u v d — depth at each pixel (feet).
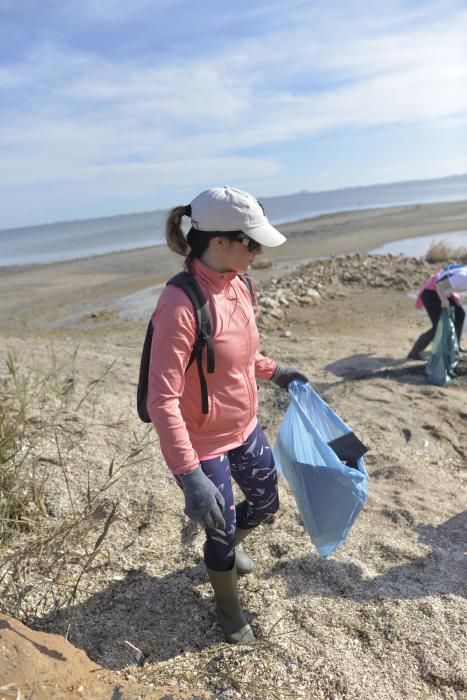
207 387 7.56
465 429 16.58
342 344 27.78
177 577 9.47
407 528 11.12
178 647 8.20
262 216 7.38
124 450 13.52
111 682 7.39
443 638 8.27
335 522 8.90
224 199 7.11
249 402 8.09
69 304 49.85
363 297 40.29
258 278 52.75
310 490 8.93
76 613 8.59
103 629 8.39
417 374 22.25
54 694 6.81
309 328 32.42
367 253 68.90
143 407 7.73
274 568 9.79
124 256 93.04
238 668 7.79
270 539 10.52
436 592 9.21
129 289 54.90
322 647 8.11
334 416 9.55
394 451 14.79
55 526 10.29
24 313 47.34
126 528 10.64
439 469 14.07
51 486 11.44
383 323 32.86
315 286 43.21
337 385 20.13
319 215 176.76
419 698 7.40
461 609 8.83
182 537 10.53
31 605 8.61
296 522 11.09
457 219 102.94
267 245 7.30
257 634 8.39
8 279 75.66
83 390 17.33
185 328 7.06
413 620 8.59
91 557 8.65
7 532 9.75
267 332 31.60
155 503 11.43
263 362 9.29
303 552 10.12
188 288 7.18
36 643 7.47
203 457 7.80
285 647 8.10
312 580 9.45
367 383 20.34
